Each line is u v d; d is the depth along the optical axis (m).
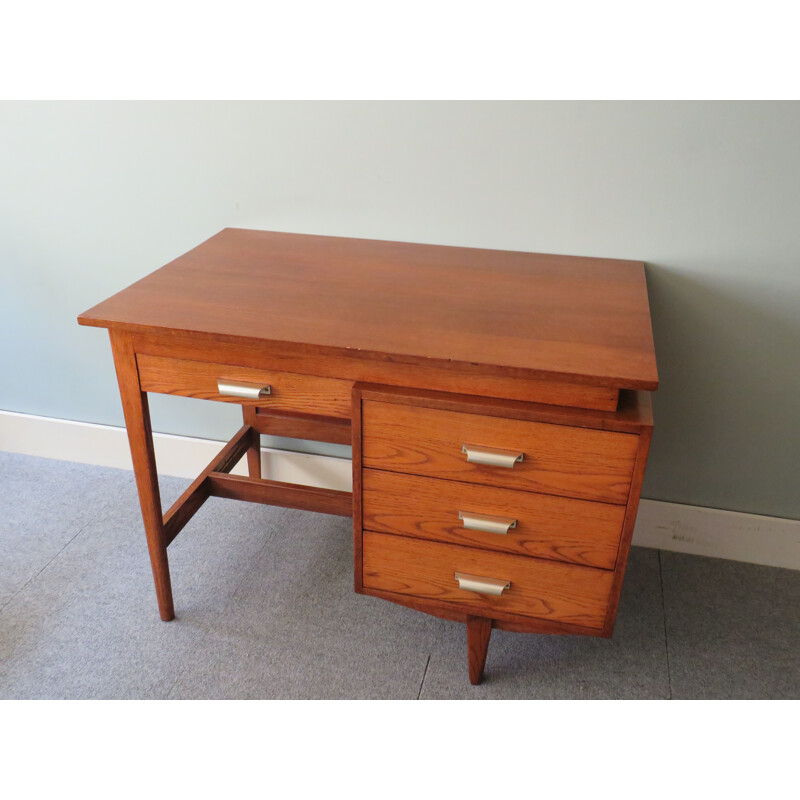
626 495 1.45
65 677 1.81
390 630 1.96
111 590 2.07
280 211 2.08
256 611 2.01
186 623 1.97
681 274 1.90
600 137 1.80
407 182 1.96
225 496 2.04
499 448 1.47
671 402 2.06
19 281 2.36
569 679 1.83
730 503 2.15
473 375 1.44
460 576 1.64
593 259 1.92
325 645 1.91
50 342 2.44
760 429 2.04
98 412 2.53
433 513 1.59
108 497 2.44
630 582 2.12
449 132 1.88
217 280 1.76
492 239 1.98
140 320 1.55
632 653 1.90
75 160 2.14
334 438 2.26
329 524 2.33
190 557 2.19
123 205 2.17
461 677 1.83
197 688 1.79
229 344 1.56
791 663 1.88
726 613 2.02
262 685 1.80
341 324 1.54
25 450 2.65
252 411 2.28
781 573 2.16
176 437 2.48
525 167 1.87
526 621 1.67
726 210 1.81
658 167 1.80
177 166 2.08
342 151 1.96
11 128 2.13
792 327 1.89
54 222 2.24
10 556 2.18
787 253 1.82
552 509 1.51
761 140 1.72
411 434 1.51
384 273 1.81
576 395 1.41
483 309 1.62
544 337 1.50
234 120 1.99
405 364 1.47
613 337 1.50
